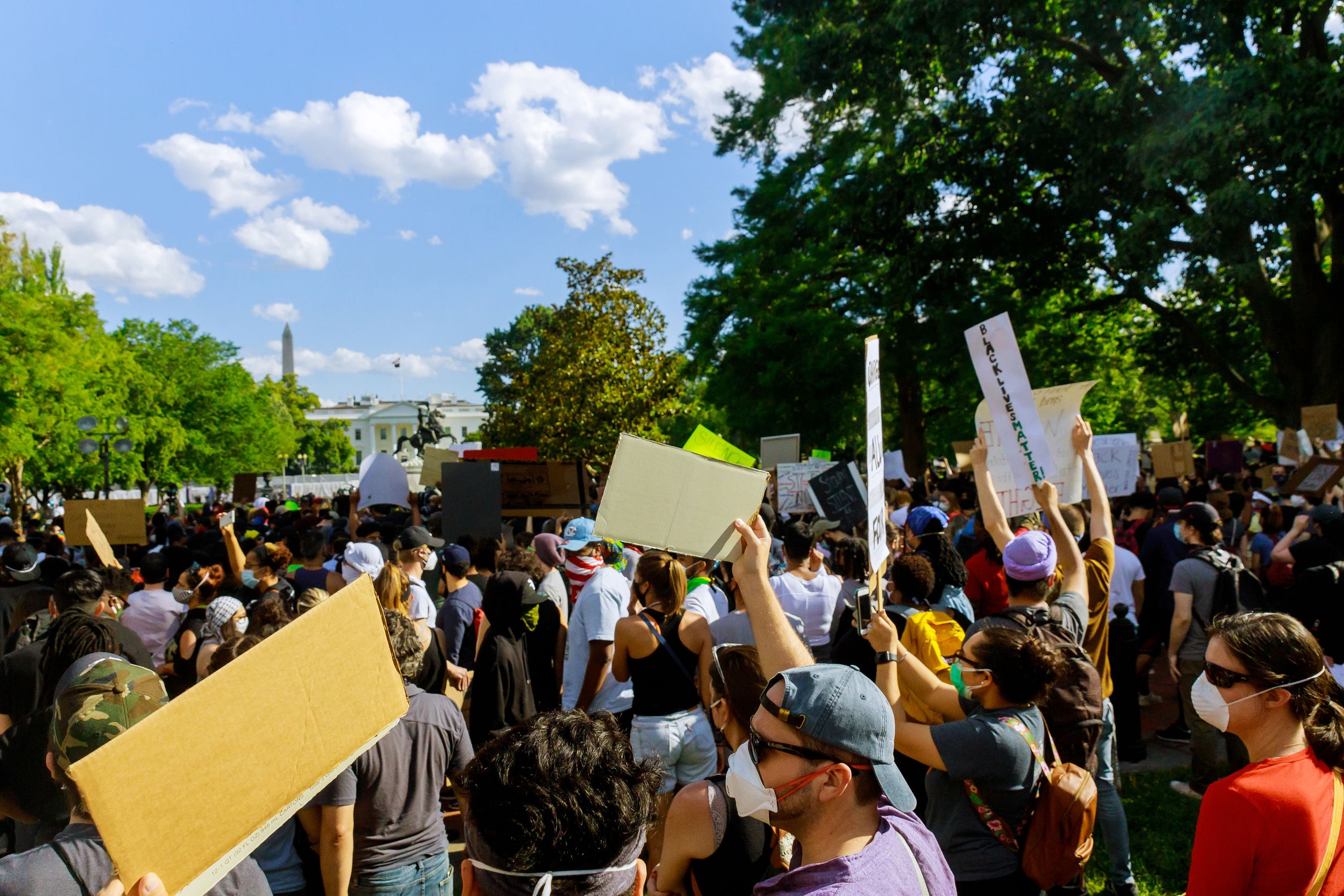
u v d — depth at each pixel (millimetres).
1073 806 2771
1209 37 17766
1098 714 3291
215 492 64500
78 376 37469
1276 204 17078
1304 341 21234
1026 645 2891
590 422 30000
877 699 1885
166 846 1380
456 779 1893
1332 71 16266
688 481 2381
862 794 1869
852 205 24188
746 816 2273
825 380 25078
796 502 11547
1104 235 22312
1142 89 18188
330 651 1665
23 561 7188
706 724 4367
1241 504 11016
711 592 6020
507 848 1676
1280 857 2141
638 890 1824
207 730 1455
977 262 23031
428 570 8492
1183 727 6938
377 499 10148
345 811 3088
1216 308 26047
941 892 1896
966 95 22047
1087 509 9438
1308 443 13016
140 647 4465
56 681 3529
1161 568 7727
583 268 31391
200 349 65438
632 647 4340
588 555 6988
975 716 2904
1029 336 25469
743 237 28531
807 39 22062
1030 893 2838
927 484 17125
